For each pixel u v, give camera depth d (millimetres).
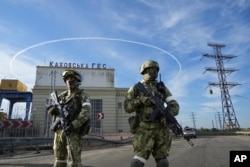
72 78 4117
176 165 8820
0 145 14078
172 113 3650
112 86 47625
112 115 46031
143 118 3564
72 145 3768
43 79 44969
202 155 11711
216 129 88250
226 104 80938
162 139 3588
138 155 3514
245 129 65125
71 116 3900
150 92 3613
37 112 42500
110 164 9180
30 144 15492
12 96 36562
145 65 3752
